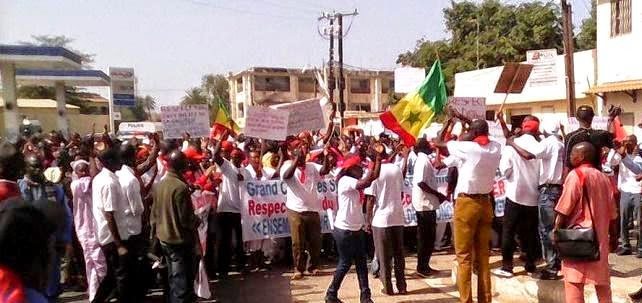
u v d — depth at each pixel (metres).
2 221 2.33
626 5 19.72
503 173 6.91
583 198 4.90
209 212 7.73
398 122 7.84
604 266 4.92
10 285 2.29
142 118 68.56
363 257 6.49
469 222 6.07
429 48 36.19
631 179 8.52
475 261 6.38
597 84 21.38
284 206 8.80
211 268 8.07
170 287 5.98
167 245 5.86
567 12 19.94
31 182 6.18
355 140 13.03
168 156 6.12
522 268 7.33
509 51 32.25
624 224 8.64
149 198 7.16
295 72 60.97
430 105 7.88
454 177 7.91
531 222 6.88
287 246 8.92
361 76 64.00
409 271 8.34
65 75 29.50
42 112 38.88
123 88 28.17
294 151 8.47
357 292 7.36
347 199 6.37
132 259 6.36
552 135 7.46
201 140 10.69
